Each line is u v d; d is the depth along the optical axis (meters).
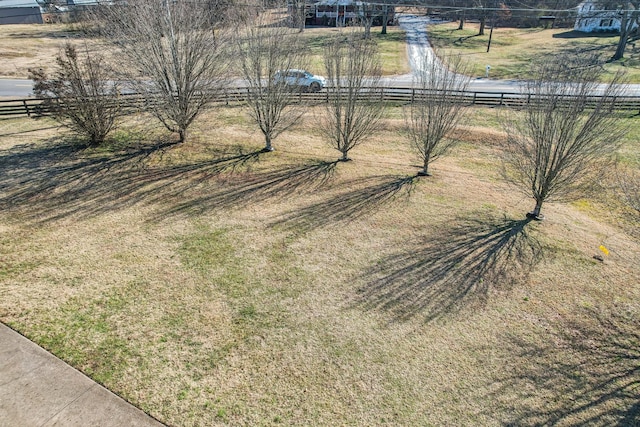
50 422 5.30
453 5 51.16
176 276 8.29
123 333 6.81
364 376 6.18
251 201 11.49
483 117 19.11
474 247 9.46
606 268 8.83
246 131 17.36
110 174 13.04
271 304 7.61
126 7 14.45
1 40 36.91
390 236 9.89
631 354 6.69
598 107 9.30
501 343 6.85
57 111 15.00
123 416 5.43
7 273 8.16
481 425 5.51
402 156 15.03
